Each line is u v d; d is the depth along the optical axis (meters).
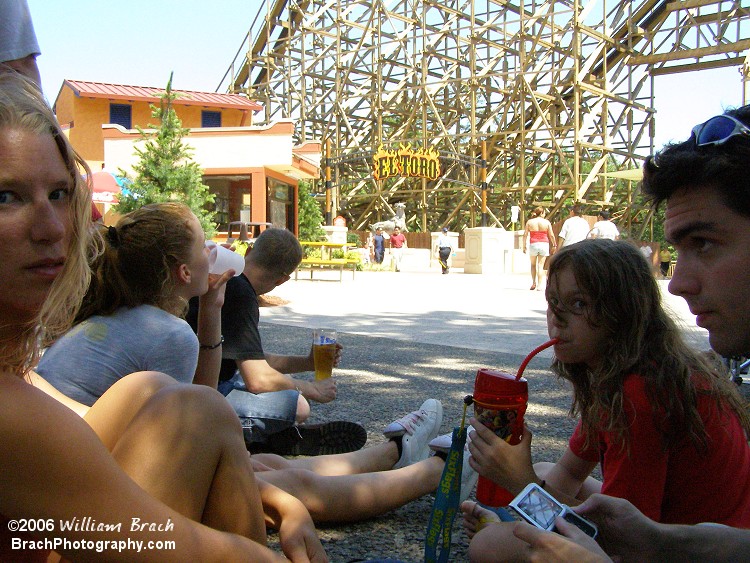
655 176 1.08
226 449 1.37
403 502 2.37
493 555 1.54
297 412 3.14
